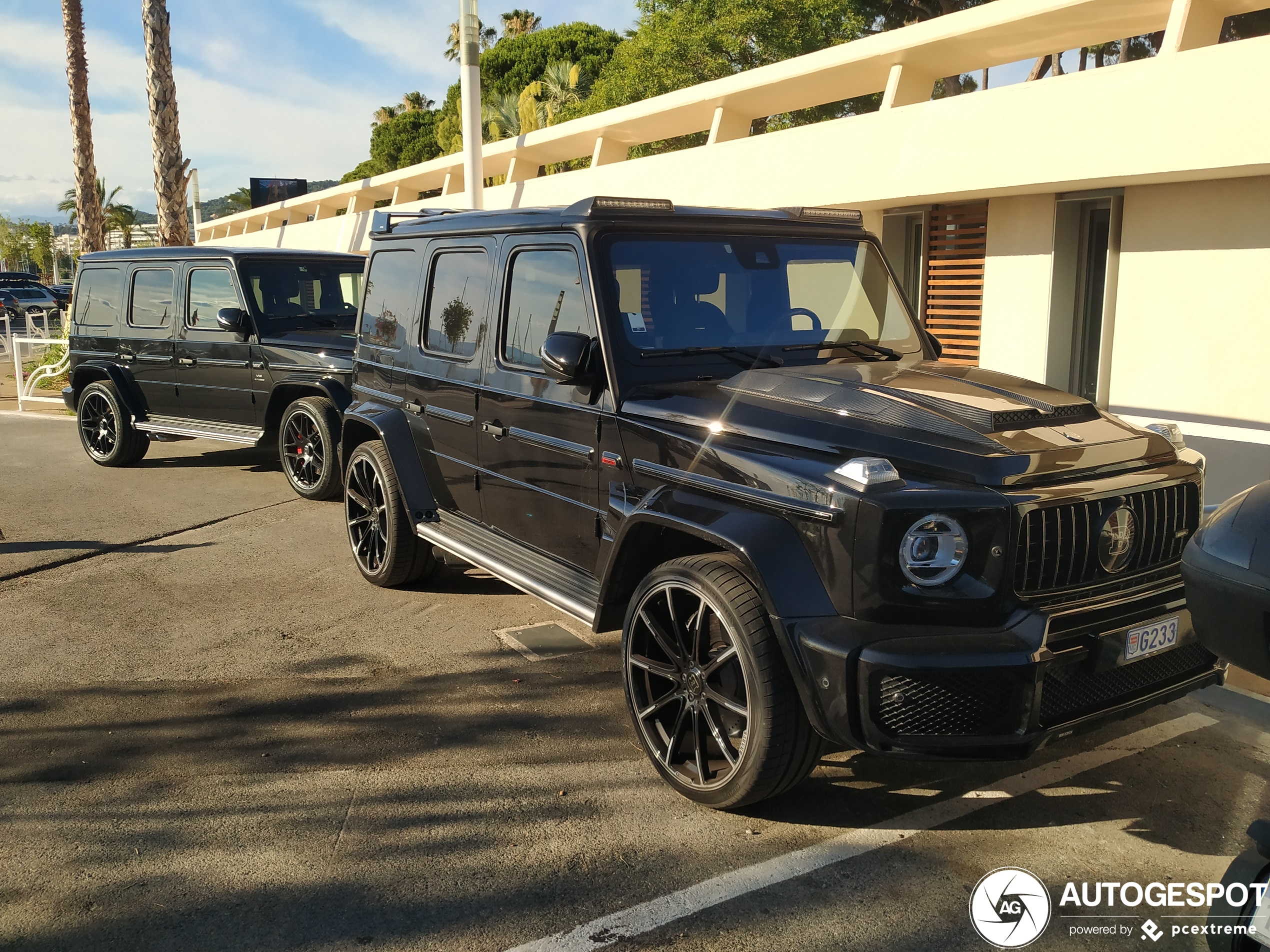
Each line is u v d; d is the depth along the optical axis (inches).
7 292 1504.7
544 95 1486.2
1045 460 114.3
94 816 126.9
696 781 128.2
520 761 142.0
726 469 124.6
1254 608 85.0
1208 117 243.8
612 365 144.6
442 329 194.1
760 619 115.7
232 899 109.0
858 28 1049.5
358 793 132.7
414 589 225.0
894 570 107.4
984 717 106.6
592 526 152.5
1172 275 292.5
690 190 423.8
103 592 223.9
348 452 229.1
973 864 115.6
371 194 796.6
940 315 374.0
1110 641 111.2
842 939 101.9
